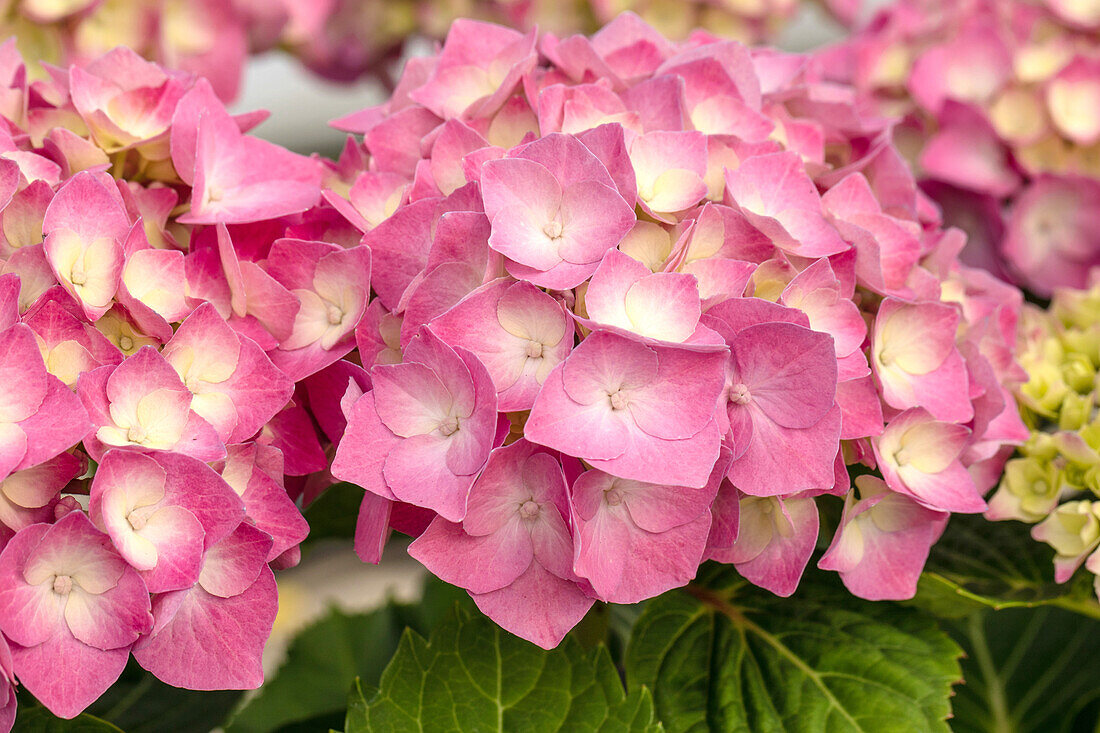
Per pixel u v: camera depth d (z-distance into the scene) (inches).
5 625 21.5
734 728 24.1
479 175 23.0
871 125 26.1
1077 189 28.9
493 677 24.1
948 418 23.8
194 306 23.4
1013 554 25.9
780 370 22.4
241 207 24.1
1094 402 26.0
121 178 23.8
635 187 22.5
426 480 22.3
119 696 25.9
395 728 23.8
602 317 22.0
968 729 28.8
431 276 22.7
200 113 23.8
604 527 22.5
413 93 24.8
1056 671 29.1
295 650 32.6
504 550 22.4
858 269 23.8
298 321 24.0
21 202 22.6
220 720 26.7
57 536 21.5
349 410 22.6
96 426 21.7
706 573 25.8
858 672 24.3
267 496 22.9
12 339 21.6
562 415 21.8
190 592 22.5
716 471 22.2
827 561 23.4
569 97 23.8
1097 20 29.1
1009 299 26.7
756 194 23.5
